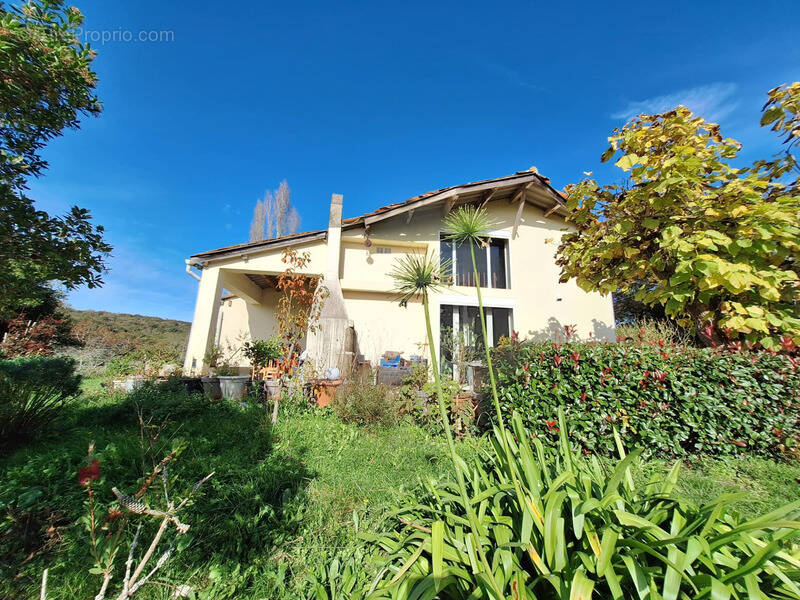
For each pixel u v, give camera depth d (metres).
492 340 9.45
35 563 2.01
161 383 6.12
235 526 2.43
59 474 3.06
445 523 2.07
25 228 3.03
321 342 7.80
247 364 11.98
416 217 9.86
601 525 1.64
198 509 2.61
